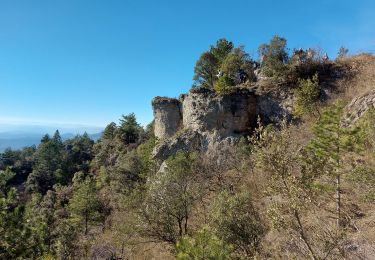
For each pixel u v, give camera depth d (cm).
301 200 657
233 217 1075
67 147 10750
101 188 4472
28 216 1134
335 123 1098
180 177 1692
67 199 5094
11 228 1016
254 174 1734
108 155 7025
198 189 1689
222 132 2923
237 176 1964
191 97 3164
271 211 681
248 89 3025
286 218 671
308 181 670
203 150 2928
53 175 7950
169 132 3528
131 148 6228
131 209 1661
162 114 3597
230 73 3291
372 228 911
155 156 3078
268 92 2920
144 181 3450
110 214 2741
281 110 2777
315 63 2839
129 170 3772
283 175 670
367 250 805
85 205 2883
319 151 1030
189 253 715
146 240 1703
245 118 2922
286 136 700
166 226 1522
